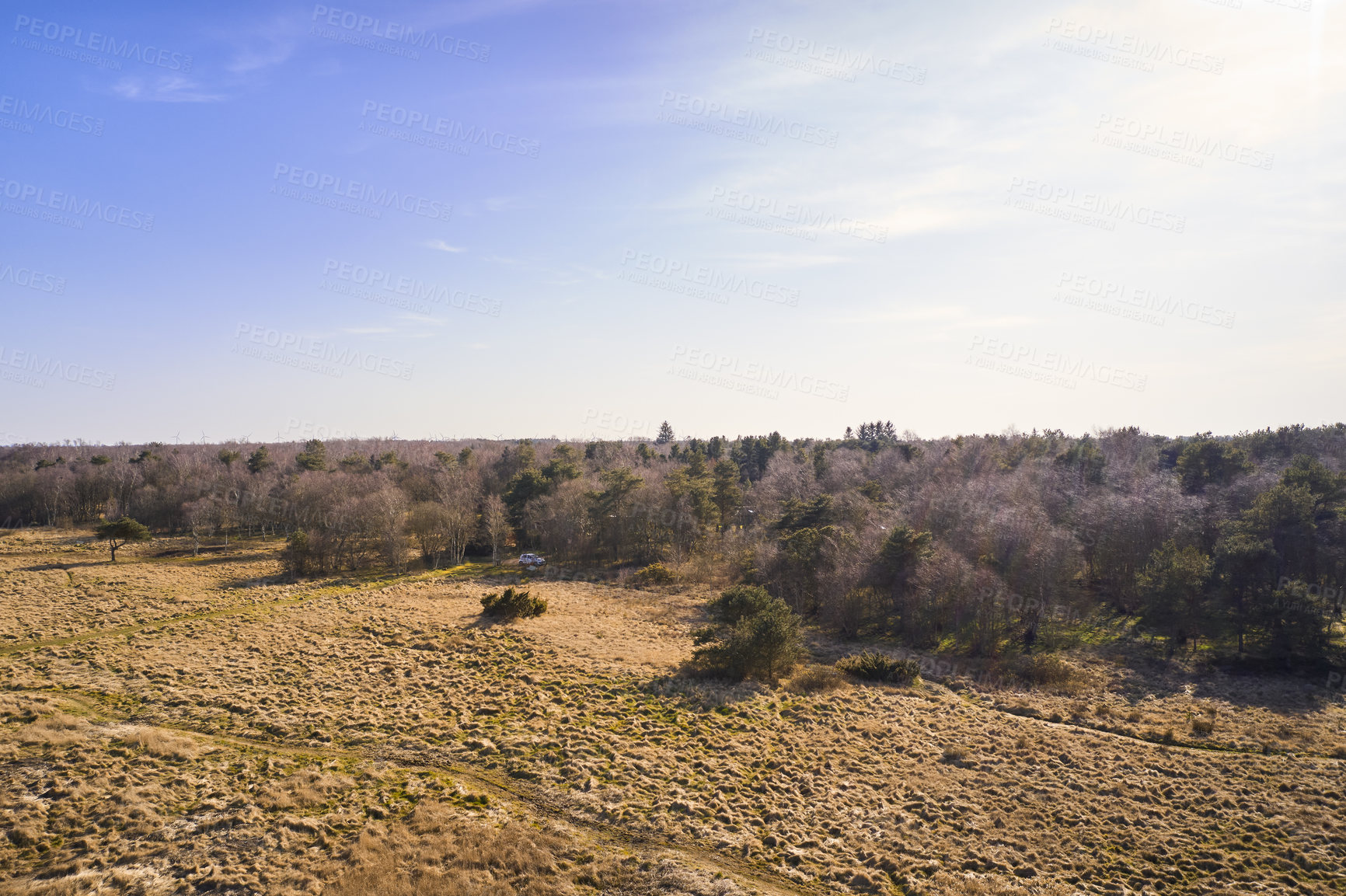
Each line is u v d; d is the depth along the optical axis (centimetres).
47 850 2097
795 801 2691
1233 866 2342
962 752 3275
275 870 2053
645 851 2277
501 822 2392
